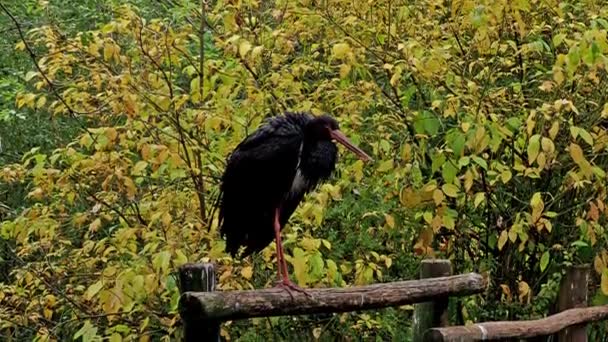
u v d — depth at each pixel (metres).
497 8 5.64
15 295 6.40
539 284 6.70
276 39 6.22
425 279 4.75
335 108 6.17
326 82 6.25
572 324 5.68
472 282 4.89
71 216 6.32
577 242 5.93
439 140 6.38
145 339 5.76
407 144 5.72
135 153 6.05
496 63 6.14
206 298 3.51
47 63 6.25
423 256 6.29
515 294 6.68
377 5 6.18
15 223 6.07
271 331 6.42
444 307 4.85
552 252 6.54
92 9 9.59
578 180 5.63
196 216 6.00
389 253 6.54
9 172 6.26
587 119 6.28
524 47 5.79
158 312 6.15
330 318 6.59
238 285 5.77
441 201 5.64
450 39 6.33
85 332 5.41
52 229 6.06
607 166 6.41
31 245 6.36
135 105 5.61
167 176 6.20
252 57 5.72
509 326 5.07
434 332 4.56
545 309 6.27
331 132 4.54
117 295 5.28
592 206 5.77
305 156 4.47
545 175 6.48
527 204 6.33
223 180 4.52
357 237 6.27
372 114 6.43
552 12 6.30
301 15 6.29
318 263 5.29
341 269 6.08
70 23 9.60
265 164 4.38
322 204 5.51
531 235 6.47
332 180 6.17
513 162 6.22
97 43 5.84
